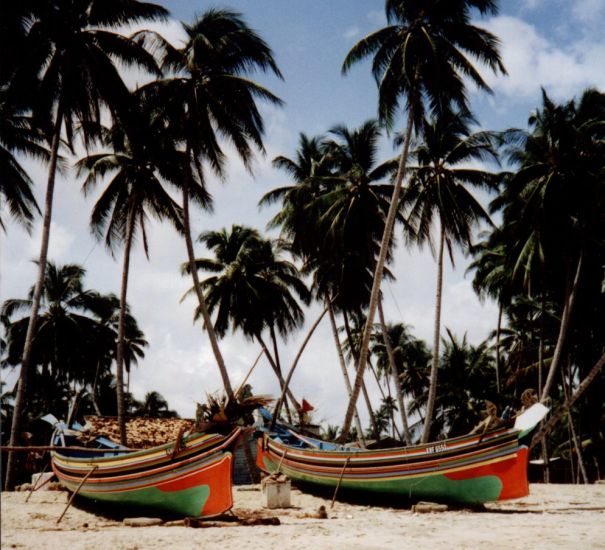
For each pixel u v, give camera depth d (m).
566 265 30.23
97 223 28.02
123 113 22.88
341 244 29.59
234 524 12.47
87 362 45.88
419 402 47.69
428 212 29.44
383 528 11.99
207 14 25.33
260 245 38.50
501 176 32.75
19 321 41.81
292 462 18.86
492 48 24.14
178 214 29.08
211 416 13.04
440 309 27.89
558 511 15.38
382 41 24.88
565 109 28.98
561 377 43.88
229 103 24.91
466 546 9.79
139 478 13.22
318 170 34.16
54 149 23.12
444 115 25.44
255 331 37.44
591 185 28.22
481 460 14.94
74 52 21.70
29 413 47.03
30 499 16.84
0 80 22.08
